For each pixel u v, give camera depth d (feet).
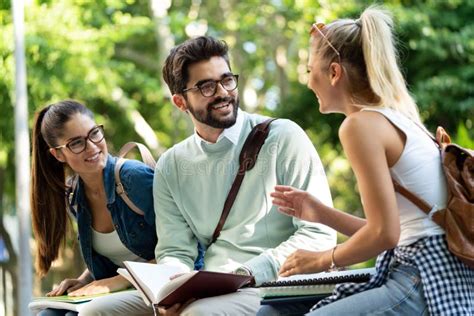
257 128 22.16
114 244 23.90
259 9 81.87
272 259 20.59
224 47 22.03
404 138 16.44
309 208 17.98
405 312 16.03
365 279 18.01
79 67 71.15
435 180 16.39
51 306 22.29
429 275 15.98
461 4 72.28
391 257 16.65
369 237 15.99
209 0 89.30
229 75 21.90
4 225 81.51
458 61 72.28
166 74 22.58
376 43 16.98
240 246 21.94
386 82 16.85
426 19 69.51
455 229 15.98
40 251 24.64
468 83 70.28
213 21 84.38
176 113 81.10
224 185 22.21
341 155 82.89
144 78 81.87
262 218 21.91
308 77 17.78
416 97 69.51
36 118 24.09
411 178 16.34
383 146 16.20
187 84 21.94
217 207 22.29
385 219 15.87
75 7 69.92
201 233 22.62
